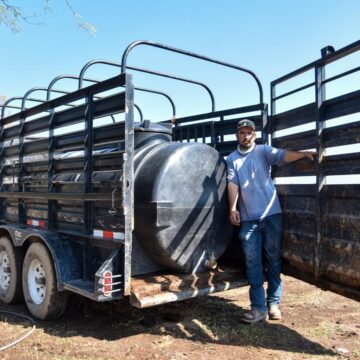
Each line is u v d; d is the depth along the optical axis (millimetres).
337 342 4219
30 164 5605
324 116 4426
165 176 4367
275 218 4844
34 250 5016
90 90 4469
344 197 4082
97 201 4379
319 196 4387
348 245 4027
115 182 4074
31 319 5012
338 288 4172
